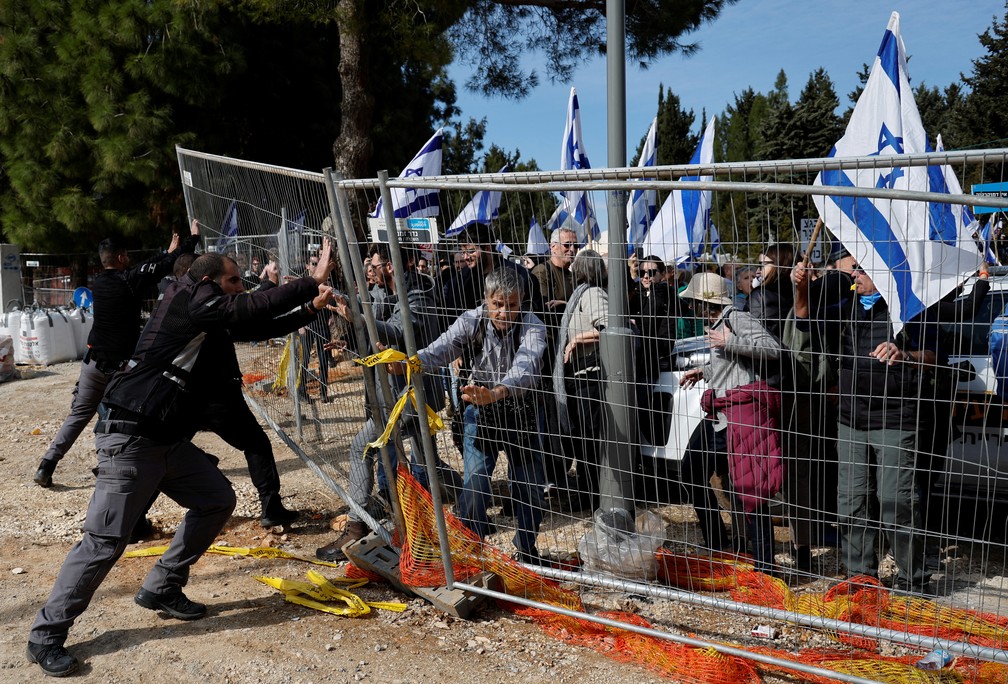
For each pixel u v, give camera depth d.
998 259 3.27
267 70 16.84
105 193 15.76
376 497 4.80
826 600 3.83
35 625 3.65
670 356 4.43
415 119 20.77
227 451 7.56
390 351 3.82
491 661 3.66
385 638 3.90
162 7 14.22
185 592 4.48
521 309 4.00
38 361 12.45
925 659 3.37
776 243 3.46
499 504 4.88
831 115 34.03
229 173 6.37
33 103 15.10
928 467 4.02
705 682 3.40
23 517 5.79
